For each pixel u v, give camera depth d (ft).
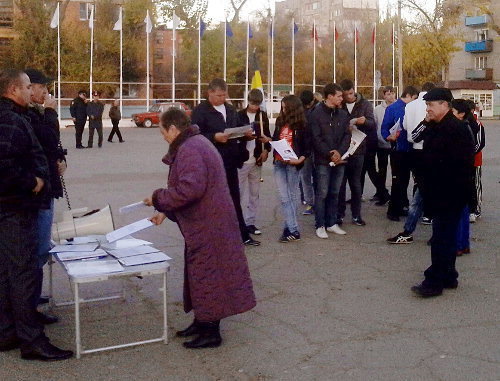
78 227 18.38
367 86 185.16
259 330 17.89
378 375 14.93
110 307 19.95
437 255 20.35
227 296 16.03
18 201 15.31
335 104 27.66
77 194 41.22
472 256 25.52
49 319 18.51
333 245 27.53
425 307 19.65
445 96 19.71
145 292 21.40
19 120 15.26
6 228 15.40
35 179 15.37
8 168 14.92
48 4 160.97
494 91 205.87
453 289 21.36
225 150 25.61
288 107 27.50
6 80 15.48
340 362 15.69
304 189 34.22
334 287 21.76
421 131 21.09
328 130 27.76
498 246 27.09
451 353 16.20
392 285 21.93
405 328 17.94
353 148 29.04
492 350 16.38
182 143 16.03
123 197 40.11
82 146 79.77
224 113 26.50
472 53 223.10
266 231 30.40
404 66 184.55
